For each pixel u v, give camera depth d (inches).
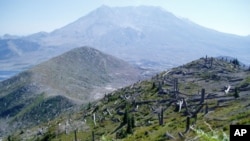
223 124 2148.1
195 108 4990.2
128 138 3543.3
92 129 6658.5
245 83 6181.1
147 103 6825.8
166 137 2598.4
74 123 7554.1
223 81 7012.8
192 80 7795.3
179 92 6865.2
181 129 2657.5
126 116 5876.0
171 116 5108.3
